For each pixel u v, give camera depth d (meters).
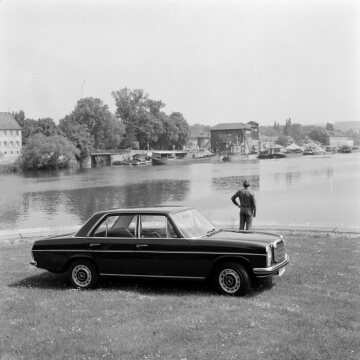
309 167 114.38
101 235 10.70
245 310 8.74
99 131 158.00
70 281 10.91
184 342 7.39
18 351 7.36
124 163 153.38
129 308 9.17
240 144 190.00
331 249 15.14
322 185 71.56
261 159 173.75
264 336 7.47
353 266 12.33
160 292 10.31
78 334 7.91
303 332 7.59
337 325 7.92
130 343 7.44
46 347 7.44
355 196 56.19
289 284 10.53
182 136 188.00
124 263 10.42
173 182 85.25
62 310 9.24
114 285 11.02
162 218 10.40
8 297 10.27
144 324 8.27
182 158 168.25
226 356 6.79
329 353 6.79
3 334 8.09
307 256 13.80
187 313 8.72
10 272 12.82
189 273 10.00
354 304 9.02
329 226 21.86
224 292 9.84
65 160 133.38
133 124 175.62
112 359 6.93
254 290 10.09
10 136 162.12
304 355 6.75
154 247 10.21
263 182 79.44
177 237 10.16
